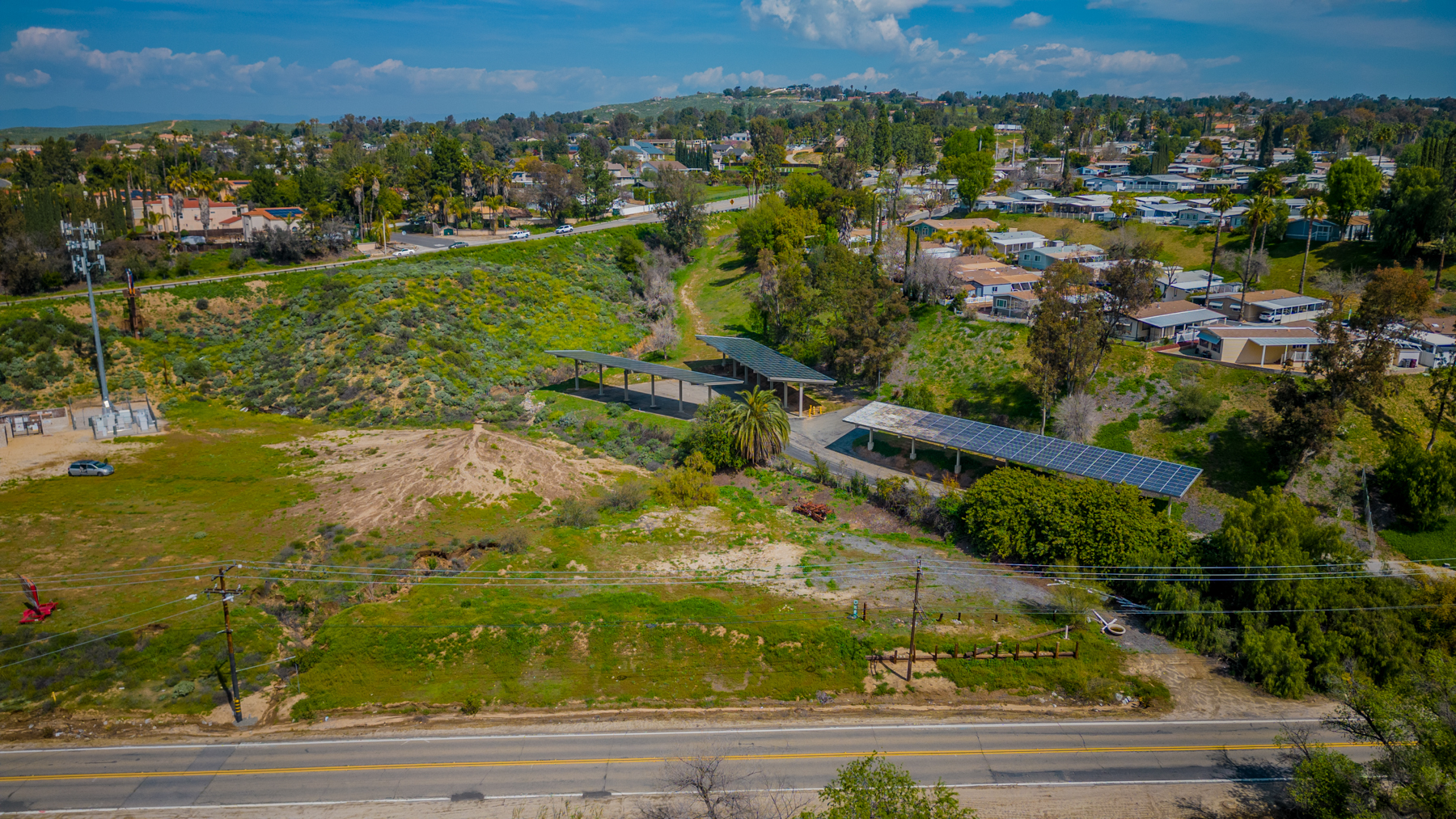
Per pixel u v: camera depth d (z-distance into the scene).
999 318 105.94
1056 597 58.19
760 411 80.38
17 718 45.47
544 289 128.25
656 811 39.59
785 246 134.00
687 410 94.94
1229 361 86.25
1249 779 42.19
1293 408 68.88
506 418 90.19
